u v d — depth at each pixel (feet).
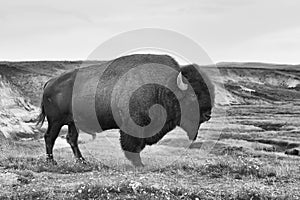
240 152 60.75
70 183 30.66
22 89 162.71
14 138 81.76
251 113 165.58
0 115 90.89
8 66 187.93
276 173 35.96
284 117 150.00
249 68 357.61
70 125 41.34
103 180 30.32
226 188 30.42
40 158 40.47
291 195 29.09
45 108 41.39
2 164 37.47
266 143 81.76
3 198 26.71
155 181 31.45
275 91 287.48
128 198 26.30
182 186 29.63
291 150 63.82
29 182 31.04
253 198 28.32
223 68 345.72
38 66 228.02
